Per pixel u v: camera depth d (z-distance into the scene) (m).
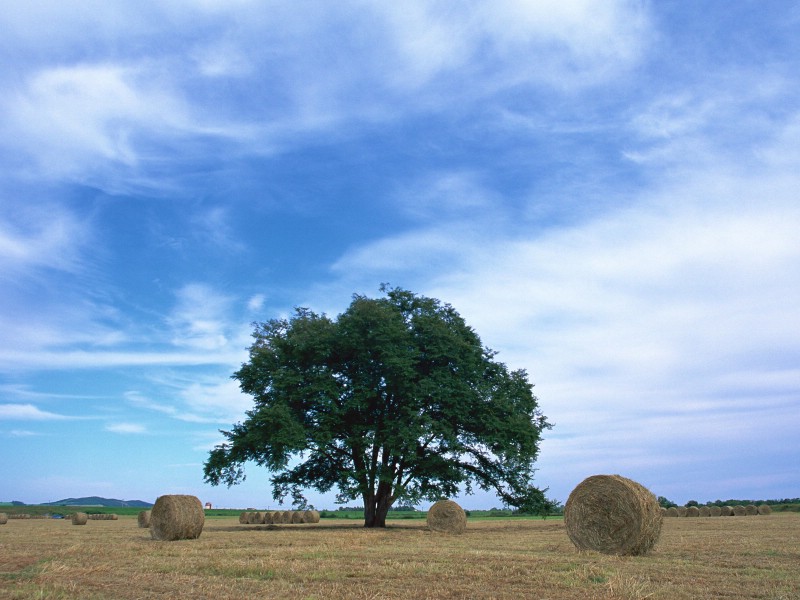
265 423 34.28
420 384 35.81
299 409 36.81
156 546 19.52
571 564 14.20
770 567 13.80
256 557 15.80
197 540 23.02
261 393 37.28
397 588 10.74
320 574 12.30
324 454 36.72
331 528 35.59
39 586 10.64
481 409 37.22
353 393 36.38
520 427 37.09
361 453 37.31
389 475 36.56
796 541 20.61
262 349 37.75
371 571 12.81
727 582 11.52
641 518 17.56
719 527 31.08
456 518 30.28
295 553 16.80
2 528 33.56
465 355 37.94
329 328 37.62
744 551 17.34
